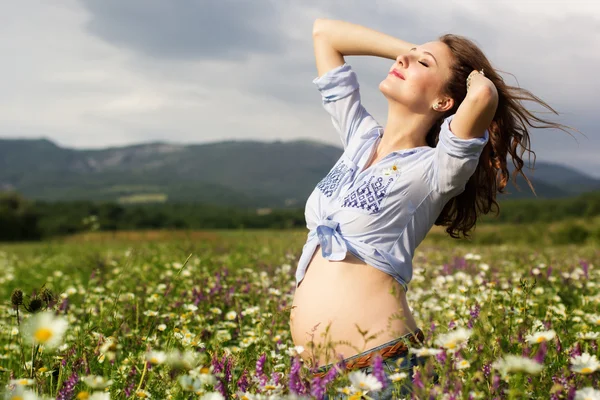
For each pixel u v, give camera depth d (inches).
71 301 215.0
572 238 810.2
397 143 109.7
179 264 295.1
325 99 125.3
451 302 165.9
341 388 80.7
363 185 103.3
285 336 153.5
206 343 147.6
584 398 75.1
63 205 2640.3
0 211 2358.5
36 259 478.6
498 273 259.0
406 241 101.8
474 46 109.4
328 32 129.0
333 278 100.5
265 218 2738.7
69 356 112.5
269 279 249.3
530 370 73.8
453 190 102.3
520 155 114.6
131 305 185.8
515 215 2182.6
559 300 197.8
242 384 91.8
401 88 108.3
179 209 3875.5
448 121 100.7
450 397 76.6
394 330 95.7
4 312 181.8
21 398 79.1
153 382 101.4
